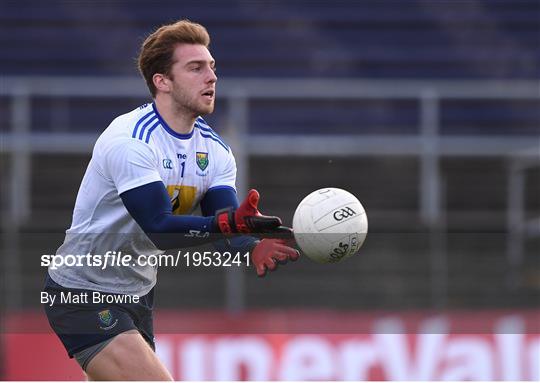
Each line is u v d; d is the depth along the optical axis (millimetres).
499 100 43875
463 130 43594
